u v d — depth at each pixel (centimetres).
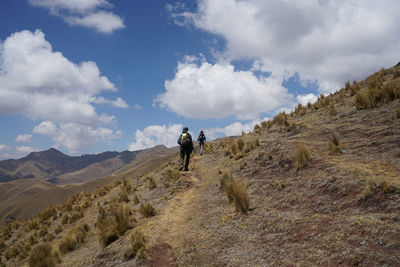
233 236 477
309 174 614
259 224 479
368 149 626
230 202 669
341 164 589
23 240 1220
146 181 1546
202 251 466
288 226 427
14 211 13588
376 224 333
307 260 320
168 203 849
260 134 1454
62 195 14750
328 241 341
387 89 926
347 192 460
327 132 901
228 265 385
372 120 829
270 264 345
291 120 1440
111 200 1212
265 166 820
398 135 627
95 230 873
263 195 626
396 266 251
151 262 477
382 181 428
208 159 1537
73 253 703
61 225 1216
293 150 818
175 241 551
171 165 1784
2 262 976
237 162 1045
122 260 512
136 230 572
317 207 458
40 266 603
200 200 805
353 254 295
